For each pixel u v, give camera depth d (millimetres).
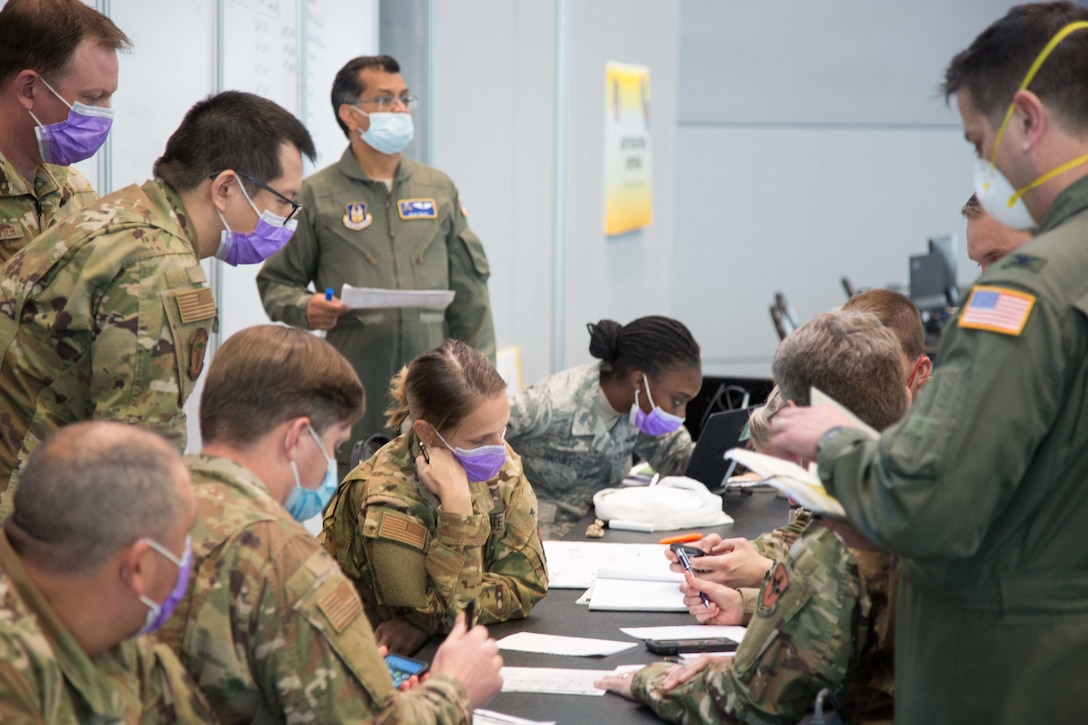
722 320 13742
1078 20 1964
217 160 3070
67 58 3268
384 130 5477
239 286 6012
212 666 2086
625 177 10578
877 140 13992
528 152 9305
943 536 1872
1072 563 1967
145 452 1793
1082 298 1892
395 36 8031
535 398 4566
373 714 2125
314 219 5578
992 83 2004
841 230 14016
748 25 13367
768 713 2396
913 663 2125
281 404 2248
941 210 14344
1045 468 1944
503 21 8805
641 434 4961
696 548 3629
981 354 1895
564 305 9906
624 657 2973
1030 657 1976
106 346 2846
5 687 1657
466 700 2311
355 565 3273
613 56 10398
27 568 1757
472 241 5949
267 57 6070
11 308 2883
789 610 2381
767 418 3465
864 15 13703
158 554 1782
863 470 1961
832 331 2402
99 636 1803
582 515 4707
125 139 4898
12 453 2916
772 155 13672
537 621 3258
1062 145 1976
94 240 2855
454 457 3186
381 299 5086
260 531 2121
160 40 5086
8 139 3383
